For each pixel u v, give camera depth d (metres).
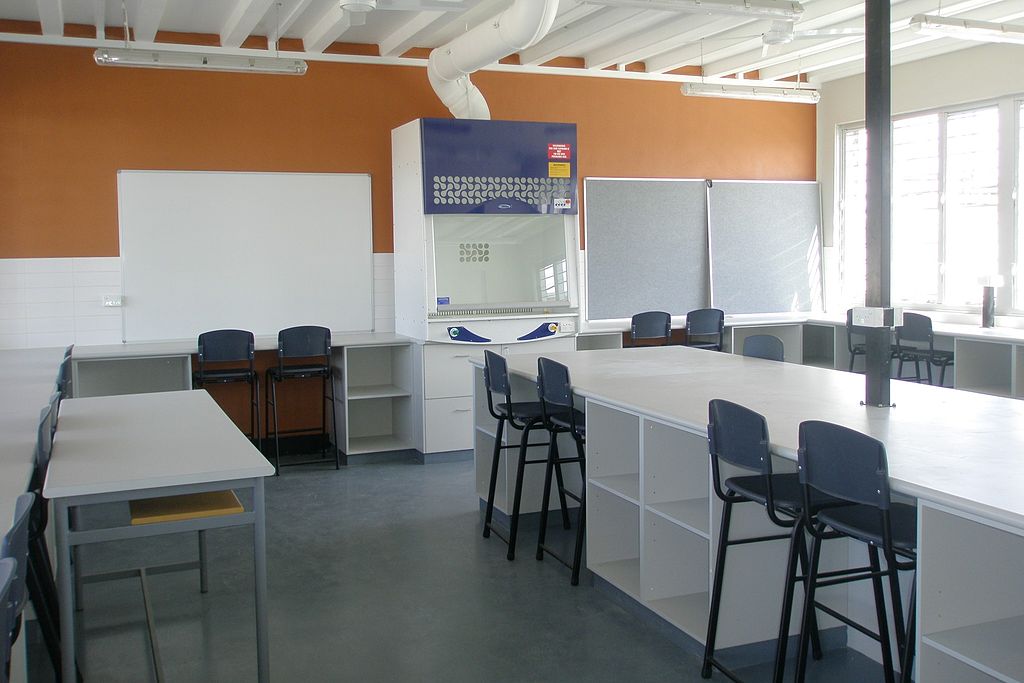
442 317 6.56
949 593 2.26
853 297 8.77
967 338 6.52
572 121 7.83
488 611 3.77
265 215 6.91
